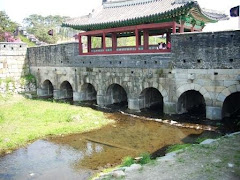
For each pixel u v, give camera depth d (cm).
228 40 2158
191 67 2383
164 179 1088
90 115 2712
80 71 3397
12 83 4116
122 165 1527
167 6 2695
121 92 3362
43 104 3359
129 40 6059
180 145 1783
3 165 1638
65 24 3388
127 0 3256
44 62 4003
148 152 1778
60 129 2281
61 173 1514
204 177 1086
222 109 2286
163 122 2480
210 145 1452
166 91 2577
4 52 4122
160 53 2572
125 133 2206
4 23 6012
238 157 1269
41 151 1859
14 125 2420
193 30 2942
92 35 3362
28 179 1450
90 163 1641
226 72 2202
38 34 7656
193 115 2581
